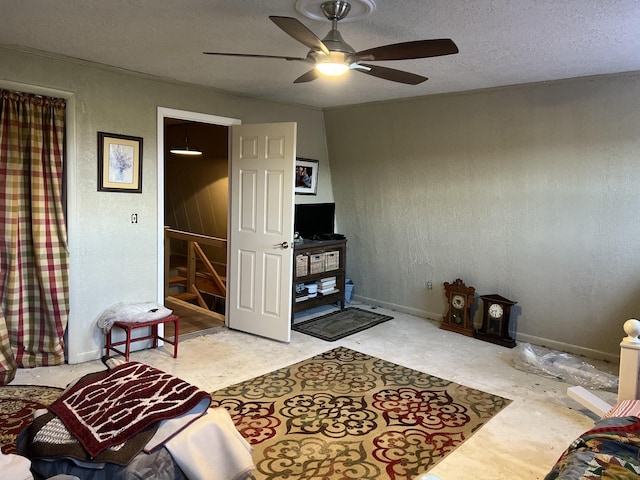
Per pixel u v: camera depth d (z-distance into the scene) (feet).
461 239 16.51
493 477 7.94
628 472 5.21
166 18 8.61
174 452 5.91
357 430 9.42
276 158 14.35
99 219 12.63
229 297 15.88
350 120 18.06
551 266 14.55
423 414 10.15
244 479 6.48
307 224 18.48
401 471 8.07
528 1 7.39
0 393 10.57
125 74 12.73
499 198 15.28
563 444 9.02
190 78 13.37
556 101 13.28
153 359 13.01
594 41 9.37
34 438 6.06
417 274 18.03
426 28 8.75
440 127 15.87
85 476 5.61
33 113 11.28
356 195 19.27
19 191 11.38
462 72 12.10
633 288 13.16
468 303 15.88
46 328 12.04
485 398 10.98
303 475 7.91
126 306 12.82
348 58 7.82
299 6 7.82
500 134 14.67
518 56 10.54
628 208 12.91
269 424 9.56
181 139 24.45
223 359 13.12
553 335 14.76
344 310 18.72
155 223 13.87
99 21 8.85
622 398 8.26
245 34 9.45
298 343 14.65
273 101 16.72
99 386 6.95
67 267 12.00
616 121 12.59
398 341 15.07
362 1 7.50
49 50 10.94
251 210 15.05
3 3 8.01
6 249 11.28
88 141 12.24
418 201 17.34
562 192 13.96
